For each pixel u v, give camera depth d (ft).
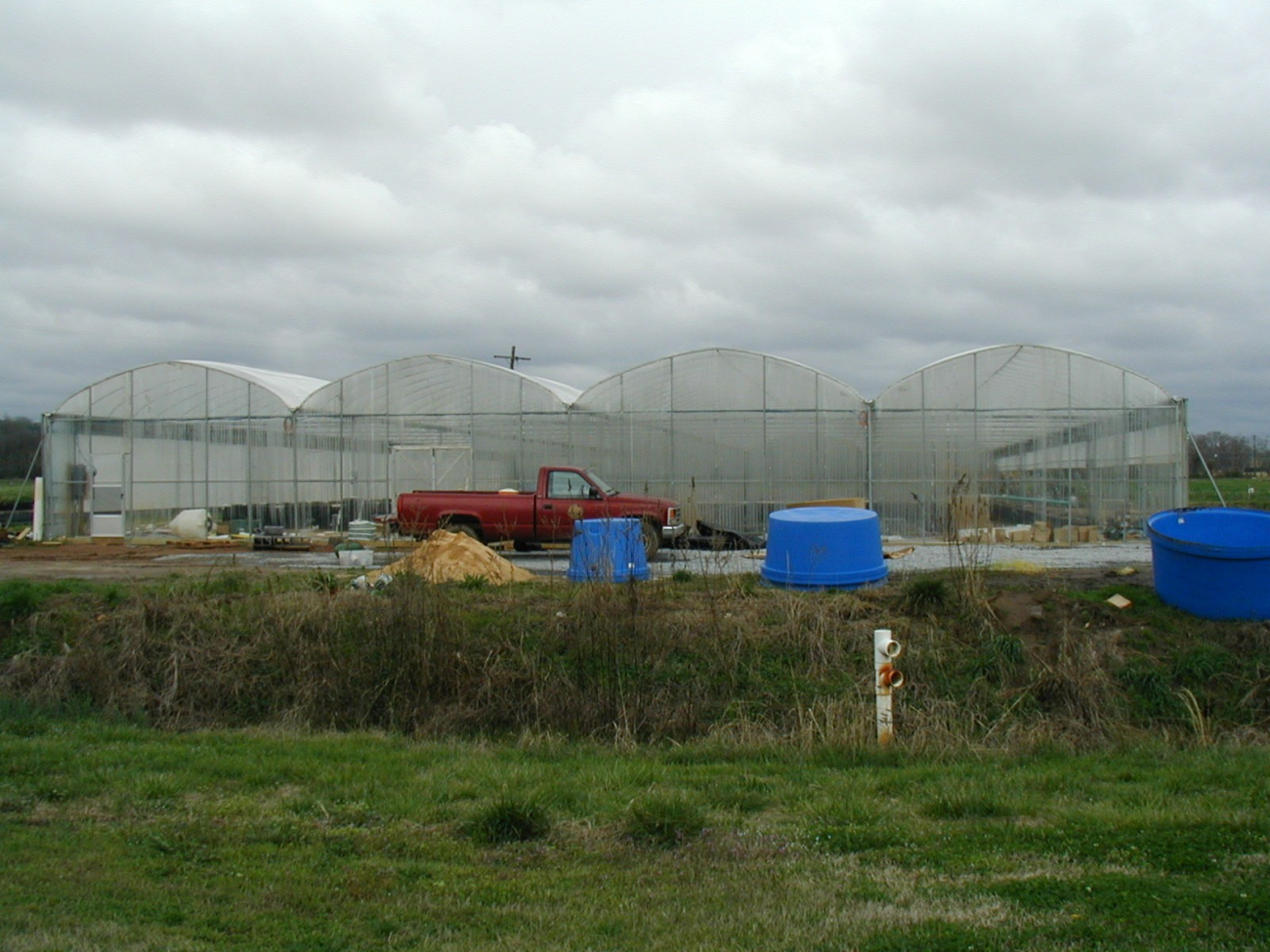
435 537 52.26
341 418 90.74
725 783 26.07
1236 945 14.83
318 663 38.75
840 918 16.46
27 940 15.79
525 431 88.74
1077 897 16.92
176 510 92.07
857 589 44.96
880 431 85.81
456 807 23.98
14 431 190.29
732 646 38.27
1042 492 84.89
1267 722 36.32
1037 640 39.73
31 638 41.86
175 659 39.37
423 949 15.67
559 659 37.81
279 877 19.01
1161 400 84.79
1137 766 28.96
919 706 35.60
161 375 92.68
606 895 18.06
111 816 23.26
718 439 87.04
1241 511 45.11
